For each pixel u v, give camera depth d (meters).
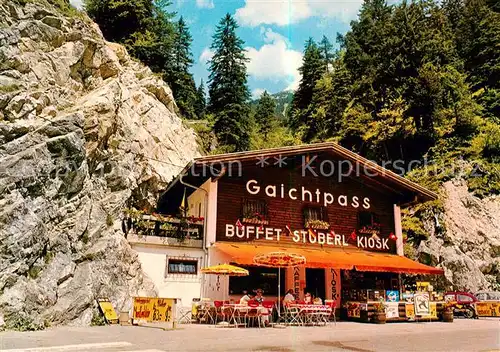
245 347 9.88
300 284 19.75
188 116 45.62
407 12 39.56
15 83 16.92
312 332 13.70
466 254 29.31
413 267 19.55
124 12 37.00
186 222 18.83
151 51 39.72
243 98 47.50
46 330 12.91
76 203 16.59
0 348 8.98
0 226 13.47
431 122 36.97
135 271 17.38
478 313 23.97
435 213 30.61
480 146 36.06
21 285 13.39
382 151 39.66
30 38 19.64
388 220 22.86
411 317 19.38
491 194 33.16
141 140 23.56
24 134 15.41
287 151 19.58
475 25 46.28
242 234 19.02
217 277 18.38
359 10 52.50
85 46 22.20
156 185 24.14
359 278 21.17
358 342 11.36
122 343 10.18
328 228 20.86
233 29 49.66
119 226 18.27
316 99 48.88
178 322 16.59
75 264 15.80
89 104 19.45
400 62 37.44
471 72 44.66
